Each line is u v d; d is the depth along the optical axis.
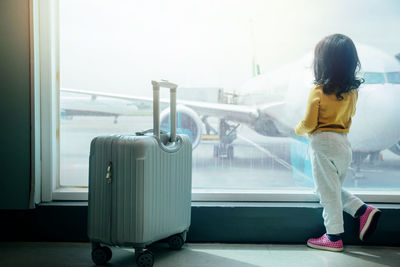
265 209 1.66
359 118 1.83
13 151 1.63
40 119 1.71
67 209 1.67
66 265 1.38
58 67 1.80
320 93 1.52
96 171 1.35
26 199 1.64
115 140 1.30
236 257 1.48
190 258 1.46
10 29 1.61
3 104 1.62
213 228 1.67
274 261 1.43
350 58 1.48
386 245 1.65
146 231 1.29
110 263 1.41
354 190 1.80
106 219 1.32
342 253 1.53
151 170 1.30
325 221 1.57
